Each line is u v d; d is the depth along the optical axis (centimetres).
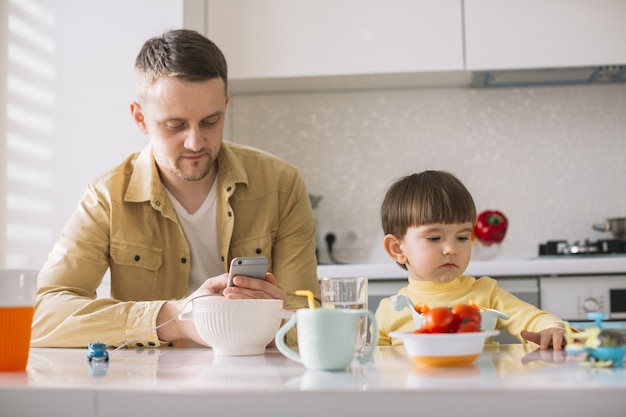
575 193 322
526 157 325
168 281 181
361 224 326
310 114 331
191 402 75
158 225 180
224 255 182
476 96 327
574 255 285
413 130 328
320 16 298
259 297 136
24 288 99
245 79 302
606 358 90
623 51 291
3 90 277
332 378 85
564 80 315
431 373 88
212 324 117
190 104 157
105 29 276
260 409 74
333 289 114
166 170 177
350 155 329
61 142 274
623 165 321
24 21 278
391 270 262
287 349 97
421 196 158
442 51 294
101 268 176
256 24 299
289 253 185
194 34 163
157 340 139
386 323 160
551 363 96
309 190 329
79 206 179
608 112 323
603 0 292
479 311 109
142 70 162
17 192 274
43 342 144
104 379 87
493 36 293
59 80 276
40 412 78
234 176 182
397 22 296
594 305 261
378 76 306
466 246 160
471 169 325
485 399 72
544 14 293
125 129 273
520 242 322
